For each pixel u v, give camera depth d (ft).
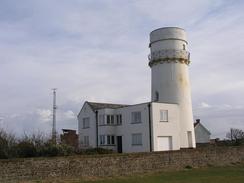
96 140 171.73
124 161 99.19
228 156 132.16
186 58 170.71
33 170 82.02
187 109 167.73
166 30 169.17
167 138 157.79
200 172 107.04
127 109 164.55
